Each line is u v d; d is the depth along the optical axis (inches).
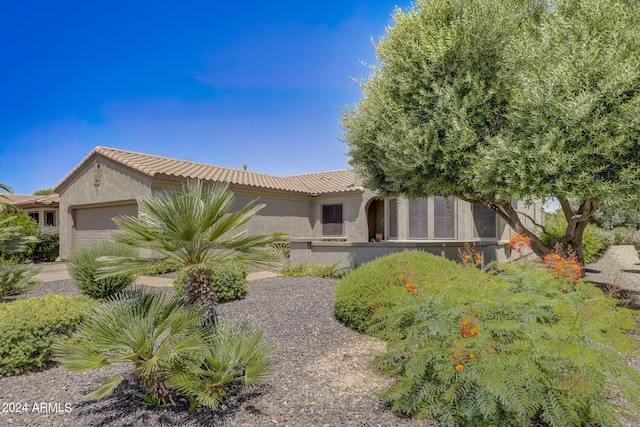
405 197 458.6
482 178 315.9
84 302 229.6
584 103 260.1
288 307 299.9
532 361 122.7
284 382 168.9
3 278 314.3
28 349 184.9
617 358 125.2
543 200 328.5
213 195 160.7
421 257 276.2
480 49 337.7
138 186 532.7
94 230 634.8
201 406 144.8
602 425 119.8
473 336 127.2
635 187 264.7
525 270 194.1
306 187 775.1
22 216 696.4
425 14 365.1
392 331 159.3
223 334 154.3
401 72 369.7
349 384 167.3
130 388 162.1
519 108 297.0
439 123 335.9
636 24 286.0
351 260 513.3
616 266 600.7
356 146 437.7
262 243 163.5
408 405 135.3
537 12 375.9
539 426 129.3
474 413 122.3
